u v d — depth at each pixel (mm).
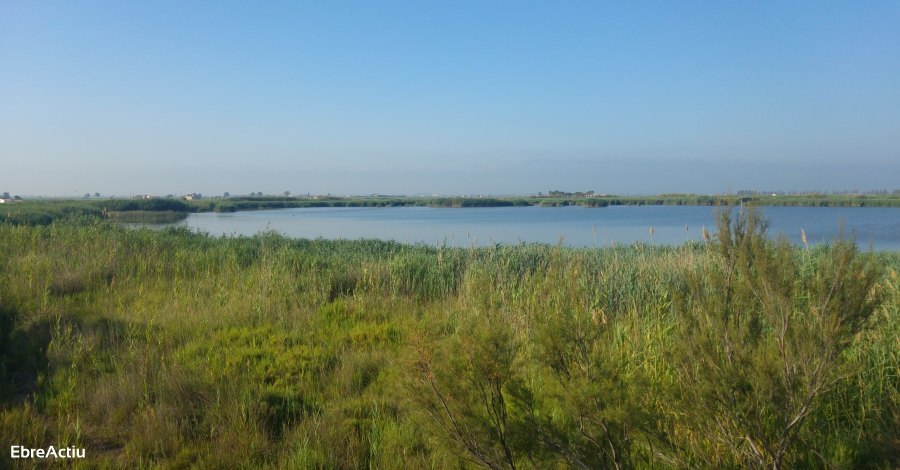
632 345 5586
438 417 3227
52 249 11273
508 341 3518
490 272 9758
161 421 4395
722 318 3475
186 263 11539
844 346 3133
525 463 3273
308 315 7906
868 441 4102
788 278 3299
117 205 58969
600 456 3150
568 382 3230
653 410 3777
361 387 5469
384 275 10312
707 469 3463
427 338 3514
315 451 4082
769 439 3531
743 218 3916
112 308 7758
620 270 9406
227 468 3902
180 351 6066
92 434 4379
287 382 5492
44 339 6242
